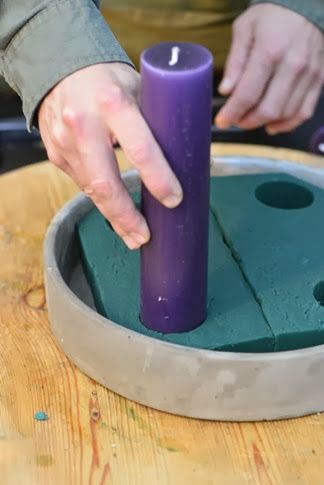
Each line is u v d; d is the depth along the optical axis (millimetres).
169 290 612
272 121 917
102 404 637
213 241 732
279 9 908
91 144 546
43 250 740
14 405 634
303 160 937
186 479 579
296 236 734
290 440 609
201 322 639
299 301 657
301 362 593
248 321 641
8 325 715
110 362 627
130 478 579
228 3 1125
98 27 607
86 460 591
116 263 712
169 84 517
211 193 790
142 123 529
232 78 896
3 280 769
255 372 591
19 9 625
